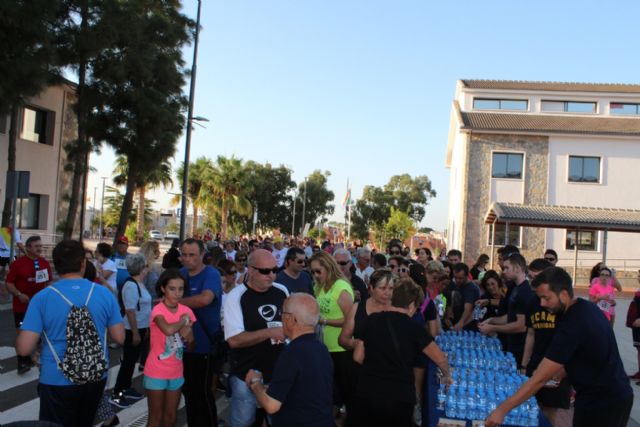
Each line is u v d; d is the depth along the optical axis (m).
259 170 72.62
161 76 24.50
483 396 4.63
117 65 22.81
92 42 21.55
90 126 23.16
